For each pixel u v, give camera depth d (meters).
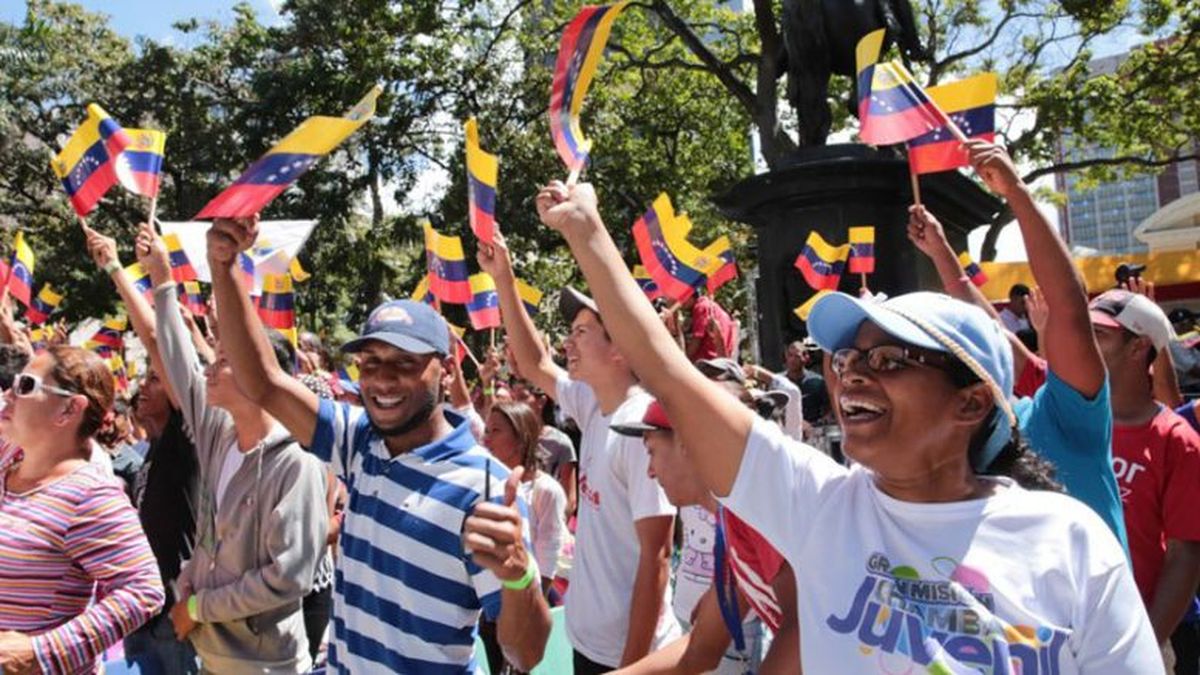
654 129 26.12
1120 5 22.53
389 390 2.90
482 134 22.83
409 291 25.08
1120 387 3.46
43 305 9.59
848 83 23.08
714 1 25.66
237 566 3.67
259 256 5.43
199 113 25.02
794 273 10.50
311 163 2.86
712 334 7.73
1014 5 23.28
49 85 25.39
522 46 23.55
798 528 1.91
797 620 2.18
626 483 3.39
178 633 3.74
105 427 3.63
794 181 10.24
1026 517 1.72
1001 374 1.83
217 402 3.67
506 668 4.29
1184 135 25.23
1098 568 1.68
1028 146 23.84
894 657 1.68
